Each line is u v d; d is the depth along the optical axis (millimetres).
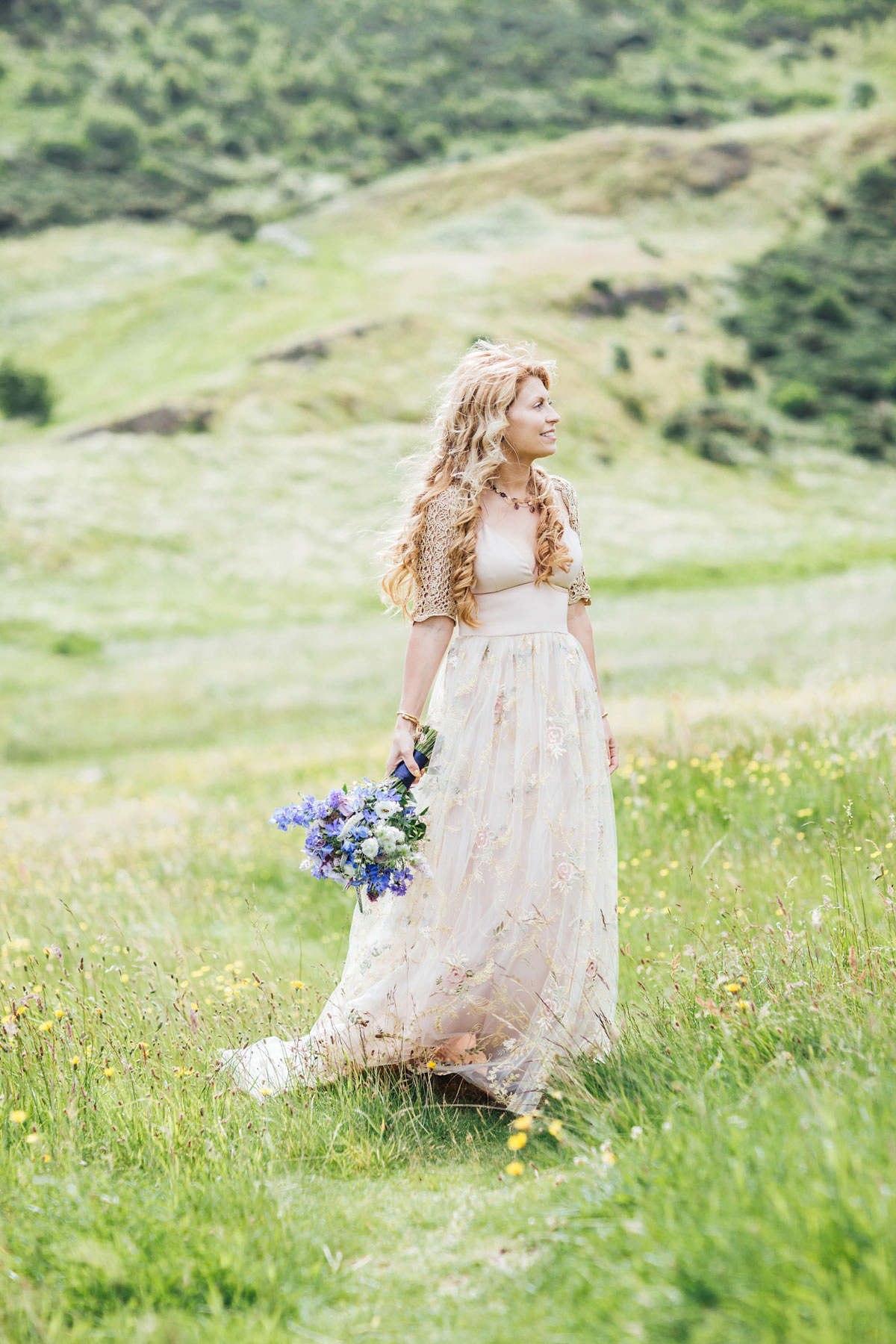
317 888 8055
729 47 176625
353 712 23766
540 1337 2301
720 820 6871
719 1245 2248
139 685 29172
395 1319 2529
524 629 4082
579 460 64812
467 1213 3002
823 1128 2520
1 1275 2713
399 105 152125
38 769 22688
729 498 61812
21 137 125562
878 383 78812
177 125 140750
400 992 3943
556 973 3857
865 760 6883
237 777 15102
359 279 91188
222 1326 2455
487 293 84125
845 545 51375
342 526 50094
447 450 4172
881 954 3727
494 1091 3789
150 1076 3848
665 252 97500
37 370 75438
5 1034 4012
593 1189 2785
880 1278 2014
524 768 3965
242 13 174750
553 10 183375
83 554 44844
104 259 97562
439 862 3953
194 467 56125
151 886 7832
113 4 172125
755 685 13977
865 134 117688
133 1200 2998
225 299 88375
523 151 125500
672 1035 3584
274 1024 4352
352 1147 3465
